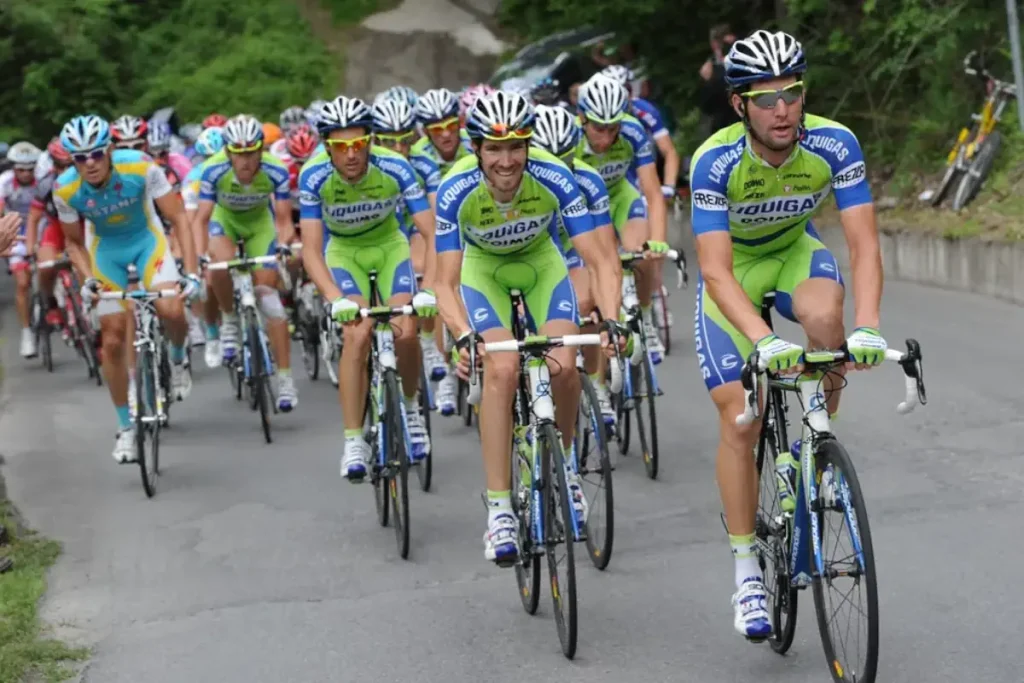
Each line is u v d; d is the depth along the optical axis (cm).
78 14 2648
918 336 1158
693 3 2069
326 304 817
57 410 1253
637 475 861
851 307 1314
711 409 1025
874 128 1741
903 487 761
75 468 1007
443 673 562
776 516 539
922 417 902
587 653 570
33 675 586
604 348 589
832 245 1622
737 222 545
